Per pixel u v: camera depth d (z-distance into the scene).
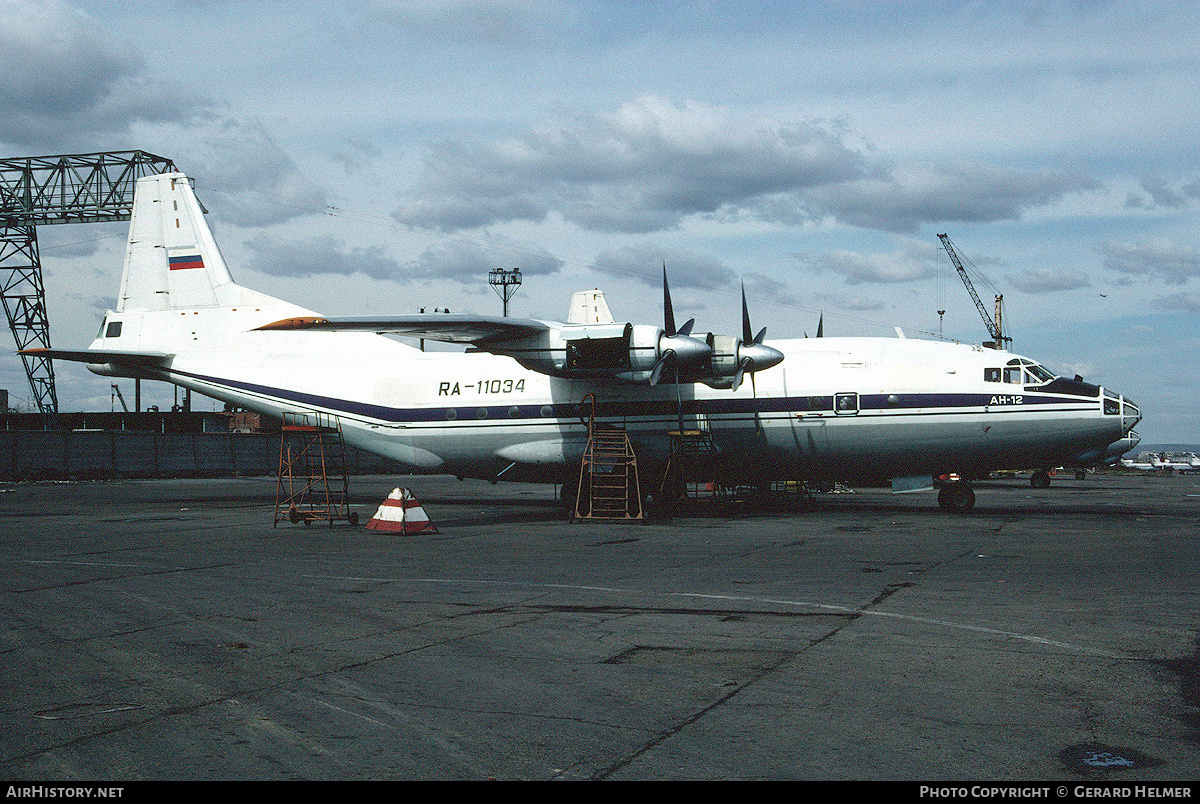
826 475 24.56
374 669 7.42
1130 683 6.79
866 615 9.56
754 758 5.27
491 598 10.92
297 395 27.86
